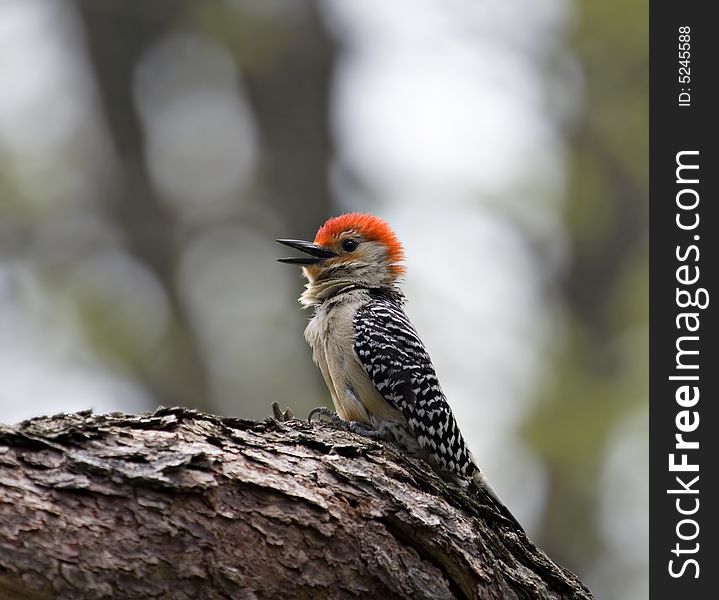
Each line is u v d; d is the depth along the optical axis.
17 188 16.75
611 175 17.78
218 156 18.61
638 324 16.36
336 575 6.05
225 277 17.53
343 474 6.23
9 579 5.31
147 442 5.80
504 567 6.77
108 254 17.44
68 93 18.42
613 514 15.38
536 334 15.93
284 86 18.70
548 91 17.22
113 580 5.50
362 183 17.86
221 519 5.78
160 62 18.92
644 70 17.02
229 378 16.36
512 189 16.77
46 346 15.68
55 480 5.48
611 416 14.99
